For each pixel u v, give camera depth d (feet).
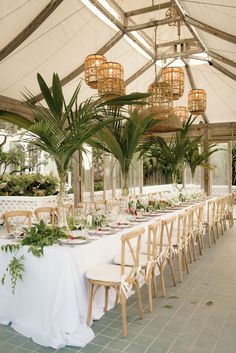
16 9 15.96
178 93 18.95
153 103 17.83
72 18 18.37
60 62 21.27
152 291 13.19
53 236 10.44
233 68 25.02
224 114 34.63
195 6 17.48
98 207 16.66
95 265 10.74
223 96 31.17
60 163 11.81
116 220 14.43
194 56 25.30
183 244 15.37
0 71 19.67
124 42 22.61
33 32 17.80
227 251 19.69
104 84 16.78
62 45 19.88
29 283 9.81
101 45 21.70
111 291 11.55
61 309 9.26
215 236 24.17
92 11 18.69
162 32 25.00
